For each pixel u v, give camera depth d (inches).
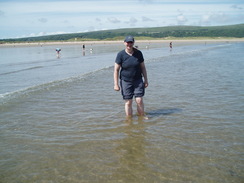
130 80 252.8
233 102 313.3
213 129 225.5
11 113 290.4
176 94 362.9
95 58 1167.0
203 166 161.3
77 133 223.5
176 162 167.0
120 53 245.6
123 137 211.3
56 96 374.3
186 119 254.5
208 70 612.7
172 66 726.5
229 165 162.2
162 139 205.6
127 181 146.0
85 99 351.3
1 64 920.9
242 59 891.4
